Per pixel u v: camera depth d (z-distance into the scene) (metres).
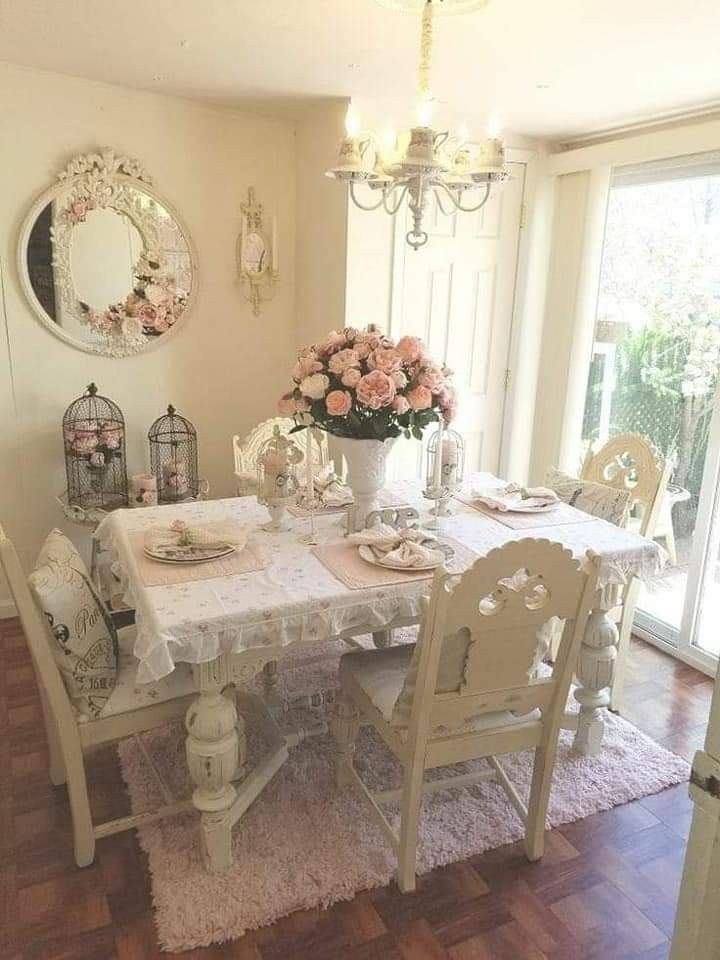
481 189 3.47
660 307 3.23
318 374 2.05
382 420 2.07
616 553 2.20
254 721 2.43
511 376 3.86
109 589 2.49
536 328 3.85
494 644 1.71
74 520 3.10
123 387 3.39
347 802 2.16
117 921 1.76
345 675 2.08
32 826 2.06
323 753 2.38
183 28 2.28
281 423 3.19
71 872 1.91
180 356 3.49
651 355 3.30
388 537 2.11
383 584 1.90
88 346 3.25
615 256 3.44
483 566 1.59
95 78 2.96
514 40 2.22
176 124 3.23
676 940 1.06
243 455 3.11
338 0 1.99
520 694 1.82
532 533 2.33
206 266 3.46
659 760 2.41
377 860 1.95
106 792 2.21
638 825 2.14
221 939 1.71
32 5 2.11
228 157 3.39
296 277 3.69
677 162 3.05
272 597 1.82
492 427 3.90
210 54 2.54
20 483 3.25
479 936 1.75
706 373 3.02
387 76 2.70
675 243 3.12
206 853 1.88
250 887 1.85
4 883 1.87
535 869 1.96
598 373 3.63
